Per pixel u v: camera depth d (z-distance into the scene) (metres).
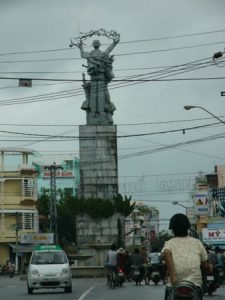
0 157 87.69
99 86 72.31
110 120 72.31
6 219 86.38
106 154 71.62
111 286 34.53
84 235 70.38
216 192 75.81
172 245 10.16
